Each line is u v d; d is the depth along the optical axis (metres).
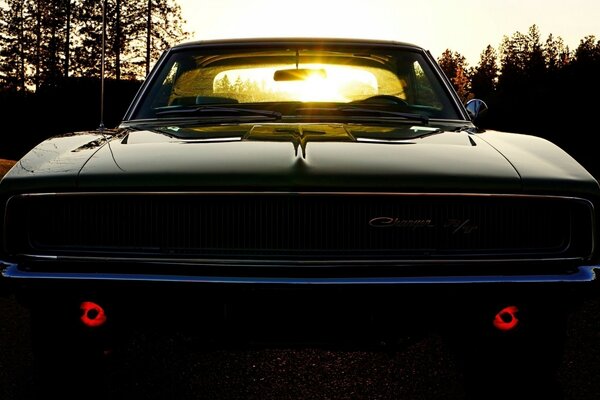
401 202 2.40
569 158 2.70
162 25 66.69
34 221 2.47
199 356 3.59
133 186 2.42
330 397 3.05
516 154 2.67
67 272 2.43
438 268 2.41
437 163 2.51
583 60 51.69
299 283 2.34
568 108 42.41
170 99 3.64
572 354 3.61
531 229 2.44
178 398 3.03
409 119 3.38
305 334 2.43
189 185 2.40
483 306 2.45
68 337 2.59
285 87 3.64
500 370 2.75
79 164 2.56
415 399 3.01
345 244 2.40
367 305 2.38
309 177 2.39
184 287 2.38
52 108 36.75
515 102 48.97
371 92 3.74
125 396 3.04
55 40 67.06
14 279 2.42
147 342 3.80
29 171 2.54
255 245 2.41
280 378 3.29
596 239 2.46
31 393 2.98
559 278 2.41
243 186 2.39
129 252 2.44
